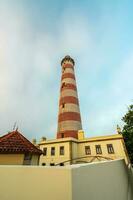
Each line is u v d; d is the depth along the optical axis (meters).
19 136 12.54
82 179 2.76
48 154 27.20
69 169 2.48
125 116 24.42
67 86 34.47
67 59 40.75
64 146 26.25
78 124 29.61
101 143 25.58
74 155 25.45
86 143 26.72
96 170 3.56
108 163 4.70
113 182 4.80
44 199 2.36
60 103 32.97
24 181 2.54
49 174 2.53
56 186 2.41
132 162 23.58
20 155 10.54
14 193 2.47
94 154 25.03
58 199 2.31
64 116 30.17
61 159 25.17
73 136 27.75
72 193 2.31
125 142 24.83
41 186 2.46
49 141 28.56
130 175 8.33
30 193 2.44
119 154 23.12
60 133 28.78
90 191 2.99
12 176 2.60
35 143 32.03
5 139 11.66
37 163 11.47
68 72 37.41
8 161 10.12
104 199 3.67
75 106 31.70
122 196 5.74
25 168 2.65
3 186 2.53
